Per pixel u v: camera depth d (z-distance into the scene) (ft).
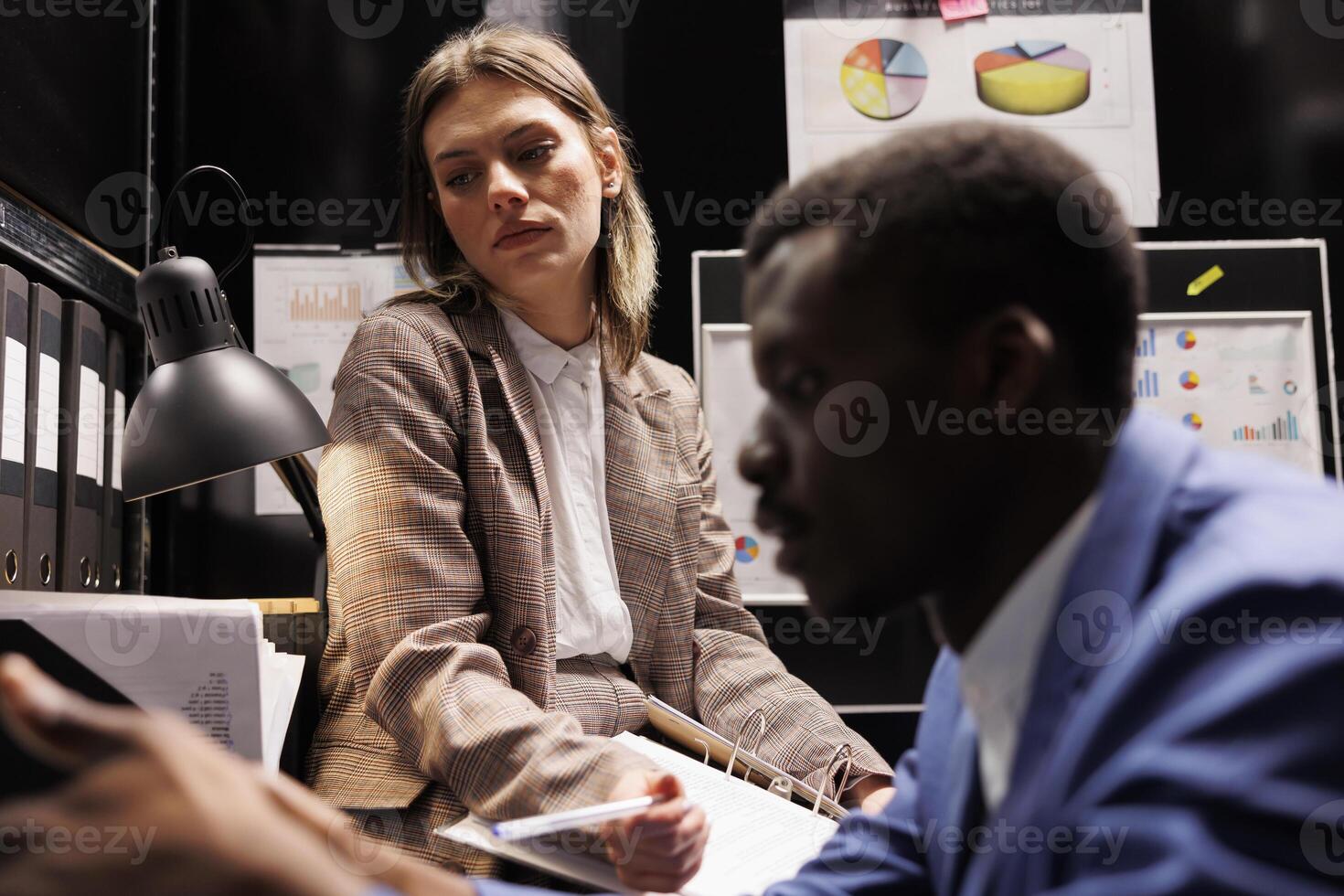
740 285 6.66
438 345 4.16
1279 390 6.61
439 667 3.53
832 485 1.36
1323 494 1.34
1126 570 1.34
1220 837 1.10
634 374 4.95
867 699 6.43
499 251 4.29
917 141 1.40
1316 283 6.64
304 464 4.77
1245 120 6.72
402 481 3.84
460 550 3.84
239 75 6.48
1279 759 1.10
